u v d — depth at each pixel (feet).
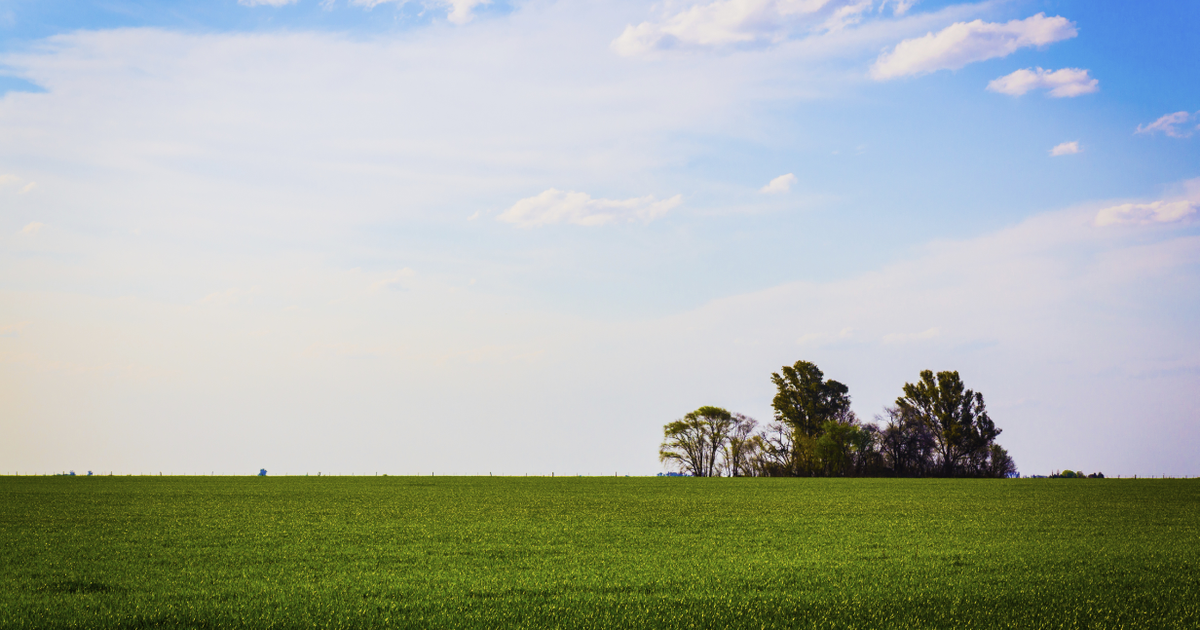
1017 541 108.88
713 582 73.61
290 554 92.02
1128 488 256.32
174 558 88.12
